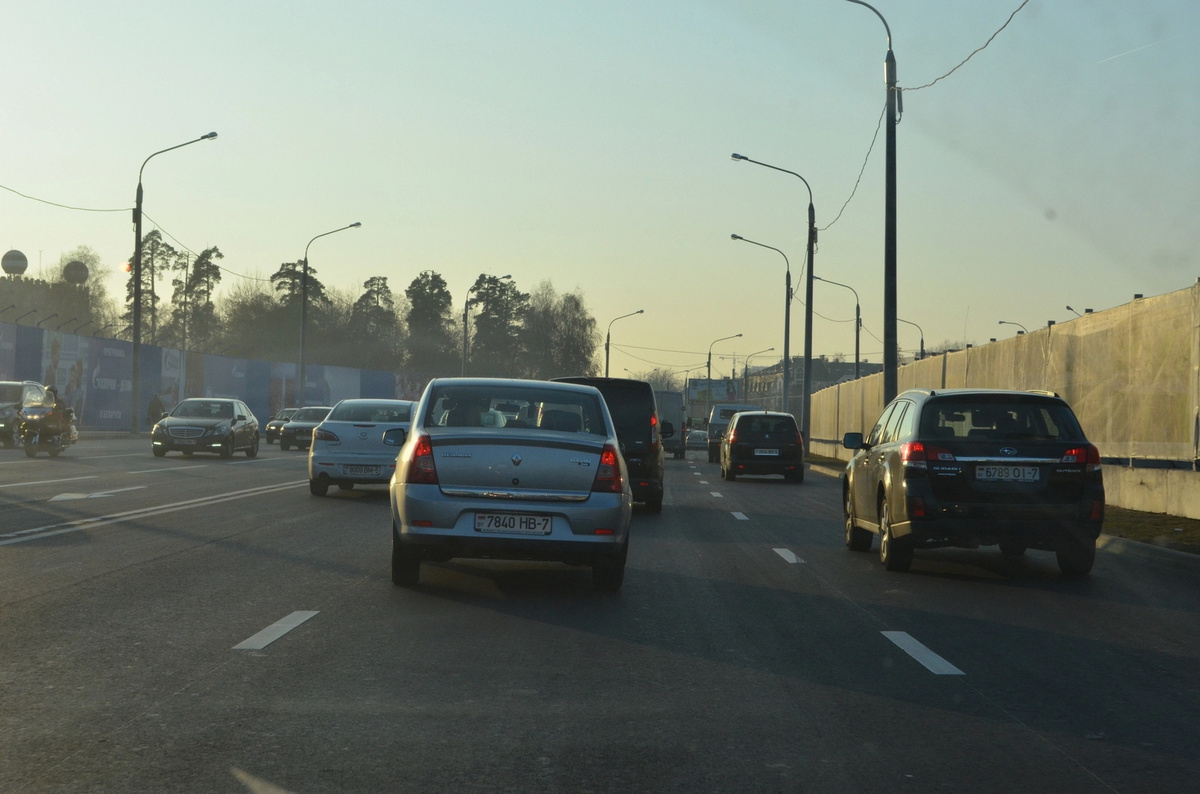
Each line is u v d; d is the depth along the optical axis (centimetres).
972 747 534
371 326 12119
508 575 1084
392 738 531
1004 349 2552
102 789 454
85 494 1862
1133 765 509
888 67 2525
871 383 4166
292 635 768
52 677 640
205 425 3138
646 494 1895
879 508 1231
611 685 646
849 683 664
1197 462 1683
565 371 12606
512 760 501
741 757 511
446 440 940
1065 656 758
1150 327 1825
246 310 10819
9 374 4138
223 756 500
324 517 1588
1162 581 1152
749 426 3069
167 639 747
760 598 987
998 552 1409
